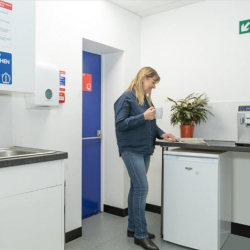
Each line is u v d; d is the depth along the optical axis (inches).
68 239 92.2
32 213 58.6
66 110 92.0
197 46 108.7
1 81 64.6
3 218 53.3
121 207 117.1
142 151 84.4
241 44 98.3
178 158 86.4
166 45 117.5
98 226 105.8
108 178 121.5
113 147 119.3
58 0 88.2
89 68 116.1
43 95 77.5
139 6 112.9
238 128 89.3
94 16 101.3
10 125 77.0
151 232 99.3
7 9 65.4
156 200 121.3
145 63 123.6
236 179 99.3
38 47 82.4
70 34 92.4
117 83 117.9
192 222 84.1
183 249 86.0
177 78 114.4
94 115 119.0
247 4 96.9
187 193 84.8
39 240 60.2
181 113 100.0
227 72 101.6
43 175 60.7
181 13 112.9
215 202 80.0
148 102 89.9
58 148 89.8
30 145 81.9
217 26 103.7
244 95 98.0
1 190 52.8
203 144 82.6
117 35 111.8
